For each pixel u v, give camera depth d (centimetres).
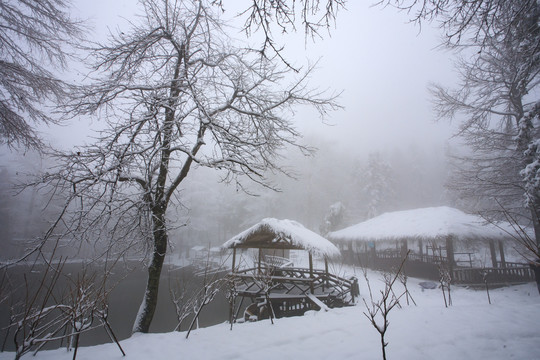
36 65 851
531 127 941
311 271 1112
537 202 903
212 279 668
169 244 718
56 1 822
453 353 405
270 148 785
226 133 677
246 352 450
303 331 545
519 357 381
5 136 809
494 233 1493
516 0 384
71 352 457
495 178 1277
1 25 767
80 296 374
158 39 696
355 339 483
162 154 655
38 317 329
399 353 412
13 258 529
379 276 1747
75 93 656
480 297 1123
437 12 350
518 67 941
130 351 464
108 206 571
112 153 583
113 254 621
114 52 679
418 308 682
